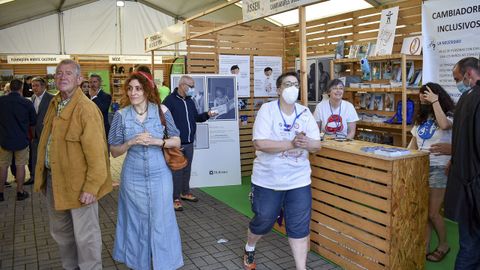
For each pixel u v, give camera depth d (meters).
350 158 3.43
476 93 2.75
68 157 2.92
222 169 6.72
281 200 3.21
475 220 2.80
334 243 3.69
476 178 2.72
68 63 2.98
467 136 2.76
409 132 5.05
